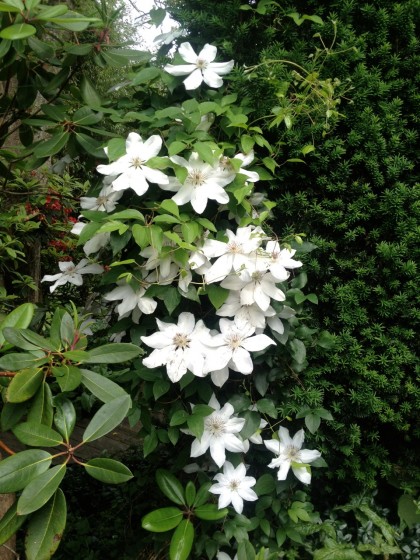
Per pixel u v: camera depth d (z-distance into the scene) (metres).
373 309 1.50
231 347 1.17
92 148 1.26
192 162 1.18
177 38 1.47
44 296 2.67
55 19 0.97
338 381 1.52
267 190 1.46
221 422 1.22
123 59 1.28
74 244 2.46
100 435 0.81
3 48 1.10
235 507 1.24
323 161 1.40
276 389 1.43
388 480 1.61
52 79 1.32
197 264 1.16
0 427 0.84
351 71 1.43
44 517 0.75
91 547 1.74
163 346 1.15
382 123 1.42
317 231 1.48
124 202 1.29
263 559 1.25
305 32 1.44
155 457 1.67
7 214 1.96
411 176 1.45
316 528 1.45
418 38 1.43
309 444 1.51
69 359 0.85
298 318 1.39
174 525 1.14
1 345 0.88
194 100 1.21
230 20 1.42
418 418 1.51
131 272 1.22
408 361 1.45
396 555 1.48
